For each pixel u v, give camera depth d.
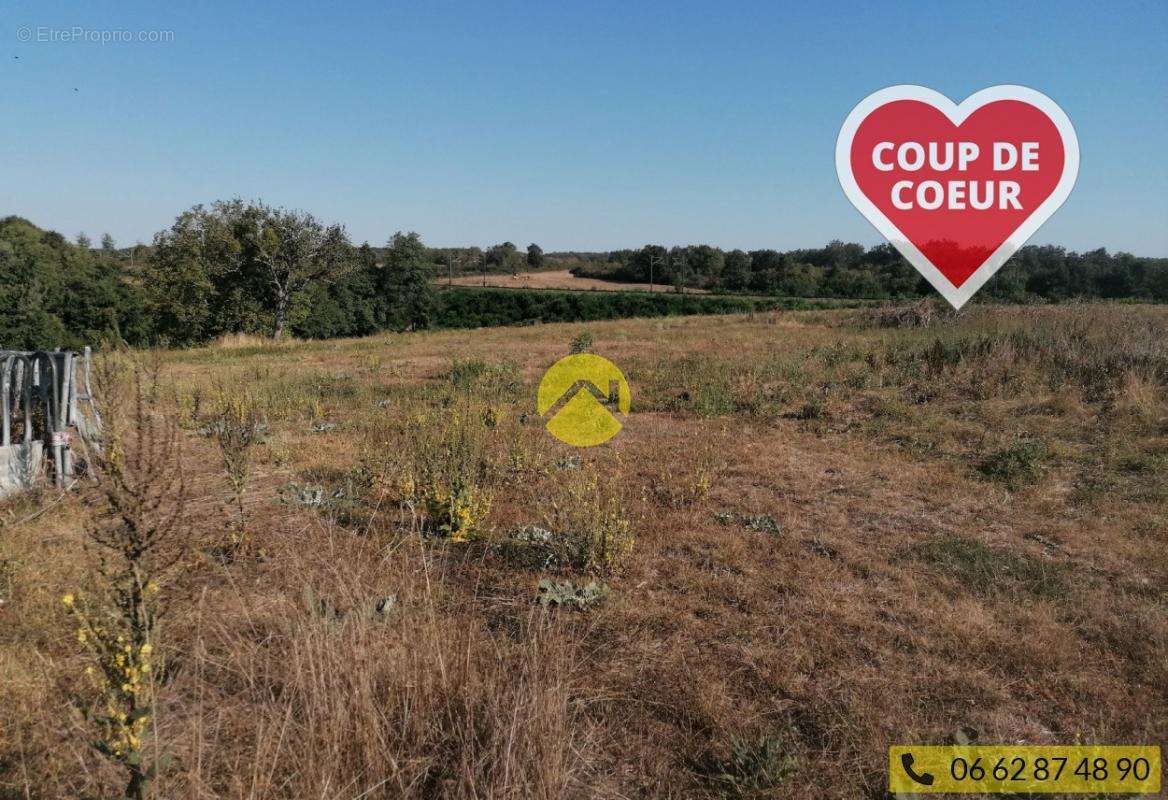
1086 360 9.82
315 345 24.94
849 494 6.20
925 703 3.24
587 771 2.77
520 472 6.76
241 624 3.62
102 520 4.71
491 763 2.62
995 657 3.59
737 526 5.42
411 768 2.59
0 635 3.51
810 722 3.11
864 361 11.95
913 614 4.02
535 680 2.90
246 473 5.48
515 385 12.55
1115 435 7.48
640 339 20.94
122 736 2.31
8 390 5.62
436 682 3.00
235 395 9.88
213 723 2.85
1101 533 5.18
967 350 11.27
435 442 6.61
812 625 3.90
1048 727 3.09
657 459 7.36
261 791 2.38
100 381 4.00
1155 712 3.16
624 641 3.74
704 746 2.95
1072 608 4.09
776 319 25.48
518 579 4.46
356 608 3.56
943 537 5.14
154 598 2.63
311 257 37.91
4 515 5.08
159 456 2.95
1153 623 3.87
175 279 35.97
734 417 9.56
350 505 5.68
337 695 2.67
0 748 2.67
